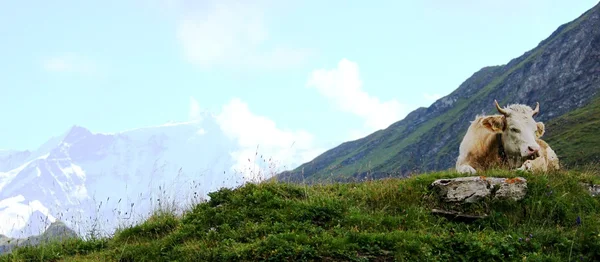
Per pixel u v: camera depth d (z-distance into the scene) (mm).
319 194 14312
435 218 12844
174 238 12430
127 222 15008
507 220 12453
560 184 14047
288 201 13383
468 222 12656
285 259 10406
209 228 12672
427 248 10680
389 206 13531
